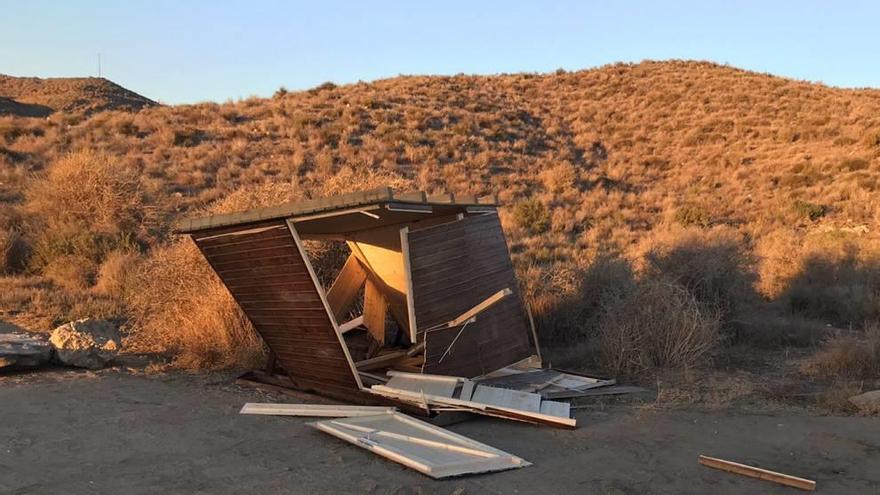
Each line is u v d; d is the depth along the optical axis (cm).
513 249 1977
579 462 601
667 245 1338
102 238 1688
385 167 2781
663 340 948
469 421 729
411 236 793
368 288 1037
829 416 742
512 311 908
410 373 859
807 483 541
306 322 797
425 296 797
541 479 559
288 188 1345
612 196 2748
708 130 3681
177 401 787
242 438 657
